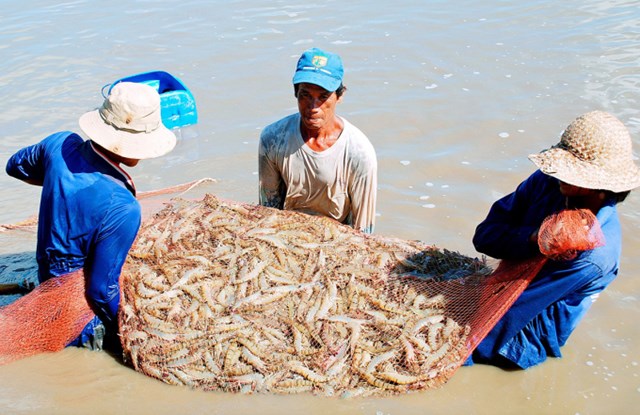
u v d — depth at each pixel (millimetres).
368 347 4492
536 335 4617
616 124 4031
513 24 10500
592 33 9961
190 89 9039
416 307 4719
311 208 5785
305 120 5043
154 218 5559
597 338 4930
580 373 4625
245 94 8883
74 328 4738
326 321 4605
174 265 4980
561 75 8820
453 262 5164
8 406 4332
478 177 7012
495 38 10039
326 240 5211
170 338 4598
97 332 4785
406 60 9523
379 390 4387
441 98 8492
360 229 5727
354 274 4898
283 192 5789
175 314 4703
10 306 4676
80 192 4430
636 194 6590
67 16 11867
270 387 4379
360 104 8430
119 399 4387
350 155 5281
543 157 4062
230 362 4453
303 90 4906
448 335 4574
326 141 5273
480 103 8320
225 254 5070
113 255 4508
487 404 4395
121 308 4707
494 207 4789
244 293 4797
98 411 4301
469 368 4703
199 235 5293
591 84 8523
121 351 4805
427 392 4461
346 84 8930
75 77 9484
